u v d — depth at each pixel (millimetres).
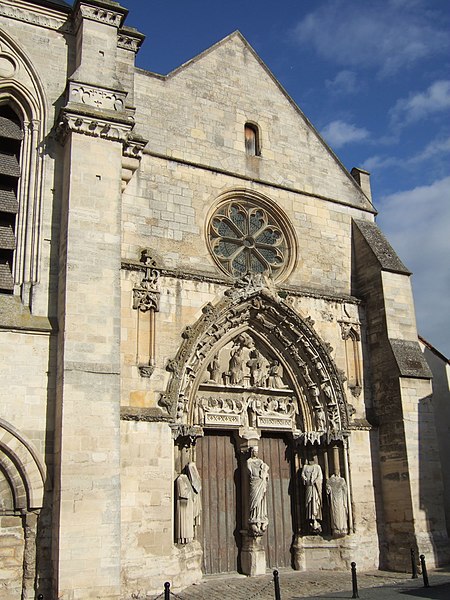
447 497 29250
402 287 26844
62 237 19016
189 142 24641
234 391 23609
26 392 17578
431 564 23125
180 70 25453
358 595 18641
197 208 24031
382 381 25594
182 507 20297
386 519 24438
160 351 21500
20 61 20484
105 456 17094
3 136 19969
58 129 19844
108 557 16422
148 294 21672
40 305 18531
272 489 23859
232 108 26391
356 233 27938
